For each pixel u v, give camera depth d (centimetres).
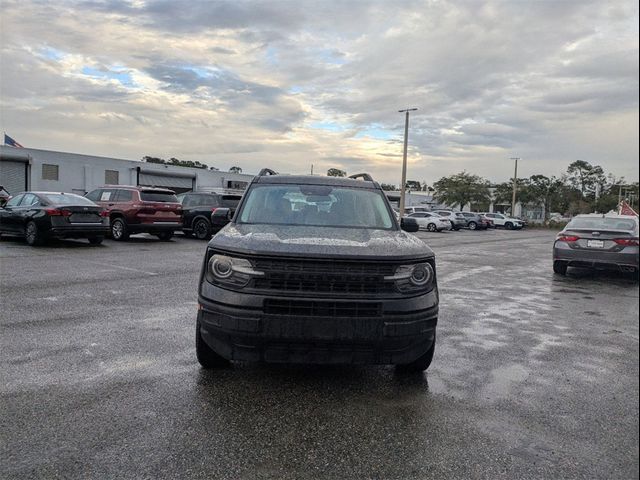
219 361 461
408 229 580
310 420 368
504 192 7469
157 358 491
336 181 596
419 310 400
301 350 390
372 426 362
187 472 295
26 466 296
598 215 1276
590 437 351
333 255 387
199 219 1888
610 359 538
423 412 388
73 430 341
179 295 798
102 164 4541
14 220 1488
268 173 631
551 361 525
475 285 1047
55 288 826
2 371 446
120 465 300
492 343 589
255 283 389
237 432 346
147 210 1689
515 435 353
